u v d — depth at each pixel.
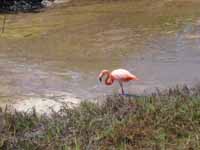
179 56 15.27
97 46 17.50
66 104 10.18
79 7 27.89
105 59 15.48
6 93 12.02
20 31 21.36
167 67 14.04
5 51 17.52
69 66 14.80
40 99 11.40
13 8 28.00
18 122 8.63
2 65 15.24
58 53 16.77
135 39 18.14
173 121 8.23
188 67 13.91
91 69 14.30
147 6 26.22
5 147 7.74
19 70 14.51
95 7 27.44
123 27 20.70
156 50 16.23
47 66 14.91
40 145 7.72
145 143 7.68
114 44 17.56
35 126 8.55
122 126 8.03
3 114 9.16
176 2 26.67
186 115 8.31
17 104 11.04
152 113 8.48
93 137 7.85
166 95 9.56
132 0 28.67
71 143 7.77
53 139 7.91
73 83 12.83
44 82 13.03
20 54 16.91
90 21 22.88
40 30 21.39
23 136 8.12
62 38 19.33
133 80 12.18
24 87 12.55
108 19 23.05
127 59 15.29
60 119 8.68
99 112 8.82
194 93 9.55
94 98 11.31
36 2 29.44
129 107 8.83
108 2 28.77
